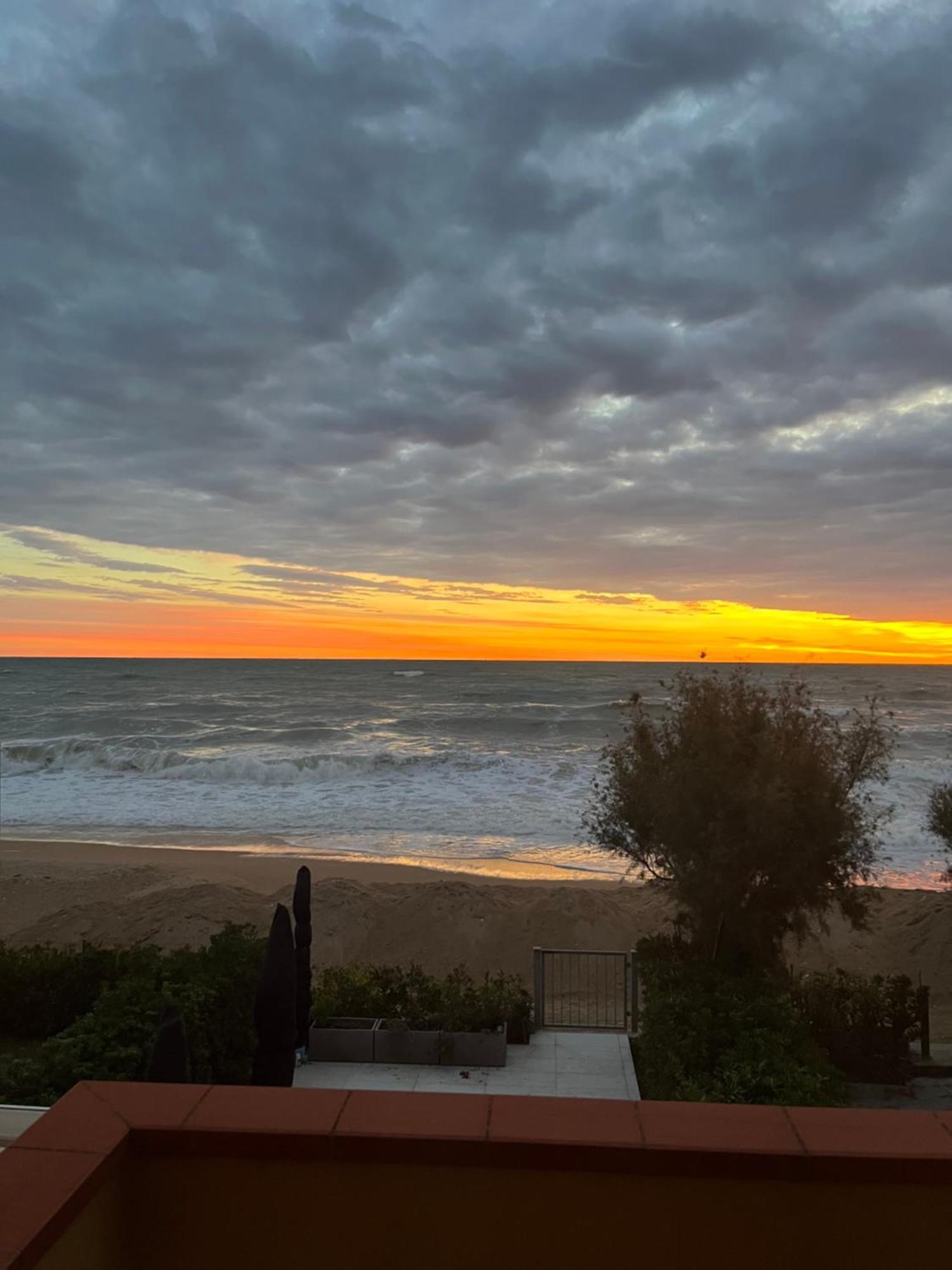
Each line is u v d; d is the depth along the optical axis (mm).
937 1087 10484
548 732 50094
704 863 10539
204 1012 7848
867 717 12453
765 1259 2463
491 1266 2502
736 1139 2521
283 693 82000
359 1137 2508
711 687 11438
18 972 10953
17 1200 2191
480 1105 2699
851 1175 2426
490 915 17391
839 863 10891
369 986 11094
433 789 31969
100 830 26906
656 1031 9164
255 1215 2541
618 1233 2482
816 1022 11102
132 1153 2551
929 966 15922
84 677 109688
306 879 10195
